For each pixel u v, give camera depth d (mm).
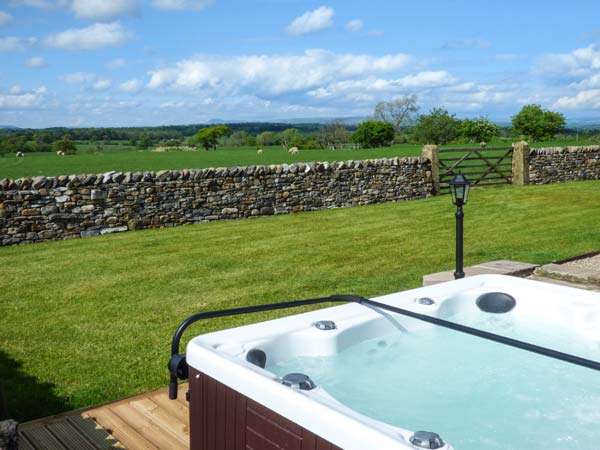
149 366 4664
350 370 3684
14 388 4289
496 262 6980
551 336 4328
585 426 3154
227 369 2752
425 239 9477
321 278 7191
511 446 2947
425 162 14773
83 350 5012
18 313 6027
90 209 10422
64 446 3436
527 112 42875
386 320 4020
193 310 6035
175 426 3672
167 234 10406
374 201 13906
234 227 10984
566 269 6609
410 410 3271
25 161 28547
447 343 4156
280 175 12445
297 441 2414
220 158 31656
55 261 8398
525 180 16344
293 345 3566
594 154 18016
